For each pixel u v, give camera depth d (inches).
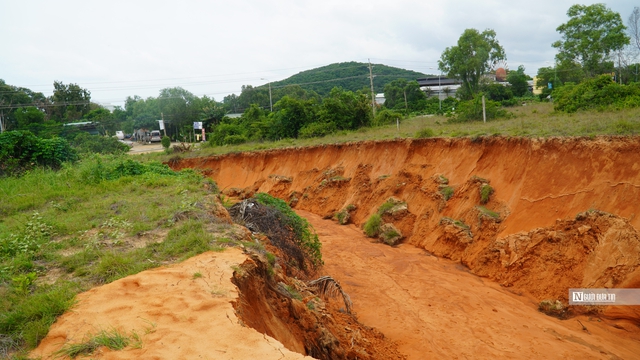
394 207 826.8
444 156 832.3
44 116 2112.5
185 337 200.1
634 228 446.6
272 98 3019.2
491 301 491.8
